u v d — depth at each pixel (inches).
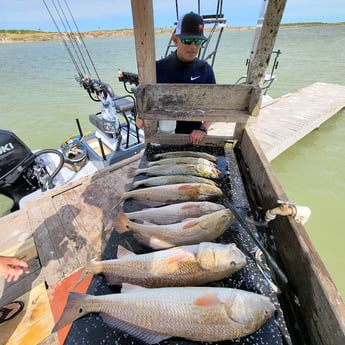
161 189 69.7
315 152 200.4
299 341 41.6
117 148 144.3
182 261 47.3
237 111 71.9
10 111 350.3
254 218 63.3
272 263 48.5
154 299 42.4
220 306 39.8
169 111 73.4
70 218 71.8
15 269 51.2
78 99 397.1
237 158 86.6
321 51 778.8
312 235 130.4
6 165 109.3
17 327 49.4
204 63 100.6
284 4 54.7
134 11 62.1
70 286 55.0
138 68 72.8
